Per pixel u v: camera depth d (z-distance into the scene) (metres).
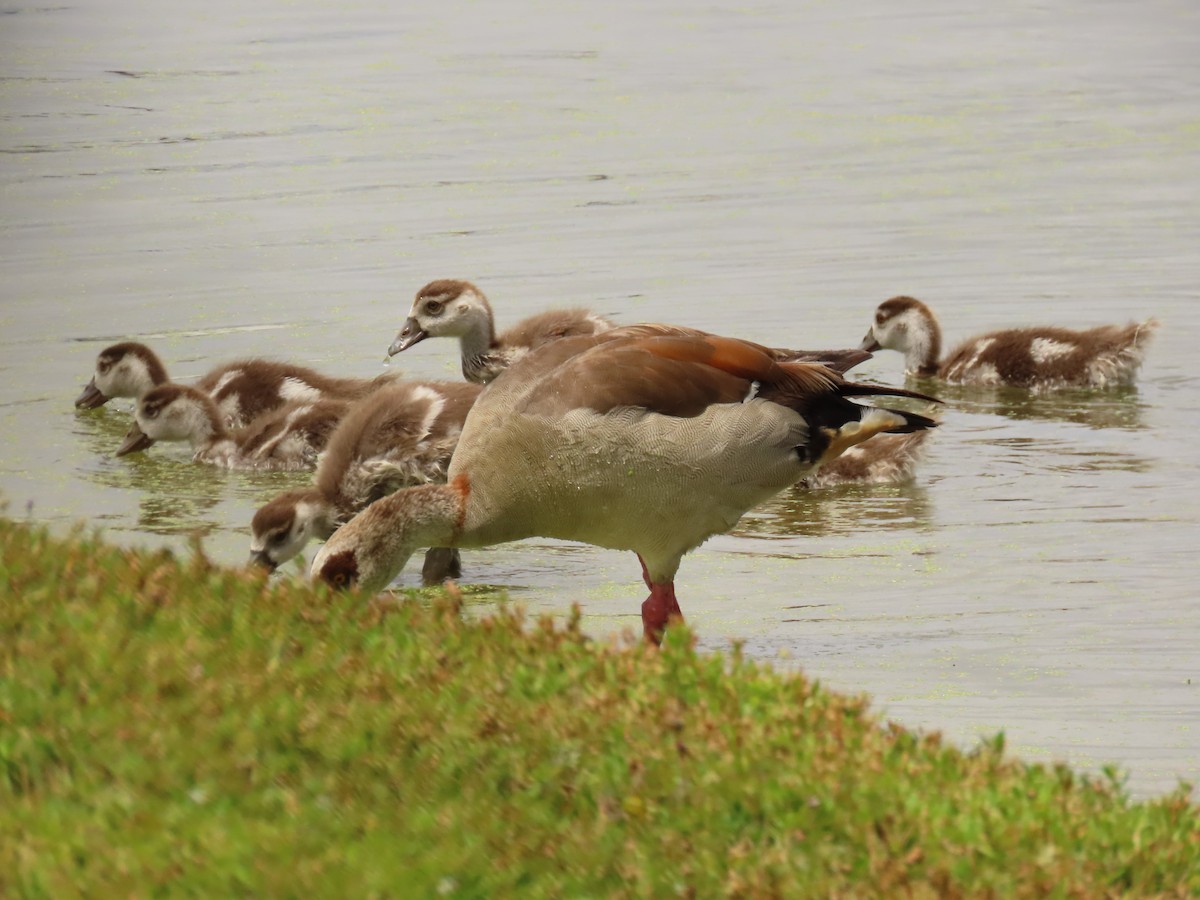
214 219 27.95
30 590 8.41
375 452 14.74
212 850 6.38
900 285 23.52
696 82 39.31
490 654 8.53
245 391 19.00
